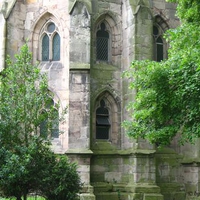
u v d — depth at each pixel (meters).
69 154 26.38
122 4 29.91
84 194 25.80
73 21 27.89
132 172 27.27
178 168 30.05
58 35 29.48
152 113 19.67
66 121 27.72
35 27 29.70
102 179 27.67
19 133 20.53
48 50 29.64
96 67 28.84
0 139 19.95
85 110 26.97
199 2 20.25
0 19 29.03
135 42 28.27
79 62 27.44
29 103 20.77
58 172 20.31
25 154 19.50
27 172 19.20
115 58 29.66
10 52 28.78
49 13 29.52
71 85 27.16
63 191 20.22
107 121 28.97
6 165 18.94
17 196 20.09
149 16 28.89
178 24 31.70
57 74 28.77
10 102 20.66
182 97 18.59
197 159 29.53
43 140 21.67
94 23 29.08
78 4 27.97
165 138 19.73
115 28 29.84
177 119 19.38
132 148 27.50
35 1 29.81
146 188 26.88
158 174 29.14
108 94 29.12
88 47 27.62
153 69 19.17
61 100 28.42
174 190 29.42
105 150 28.16
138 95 19.95
